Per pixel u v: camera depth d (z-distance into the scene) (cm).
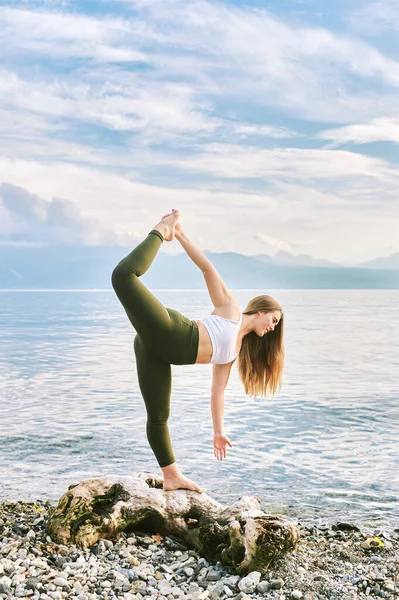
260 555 471
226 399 1541
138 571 469
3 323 4844
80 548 503
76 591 425
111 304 9688
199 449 1050
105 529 521
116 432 1165
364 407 1454
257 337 568
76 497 531
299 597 436
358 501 805
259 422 1275
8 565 452
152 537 534
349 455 1030
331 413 1377
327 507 782
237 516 506
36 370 2100
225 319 529
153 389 534
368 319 5509
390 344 3189
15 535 519
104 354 2614
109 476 564
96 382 1823
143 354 534
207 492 838
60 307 8438
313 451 1052
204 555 511
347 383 1855
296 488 859
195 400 1515
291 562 488
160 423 545
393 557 512
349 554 515
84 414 1338
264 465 966
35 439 1108
